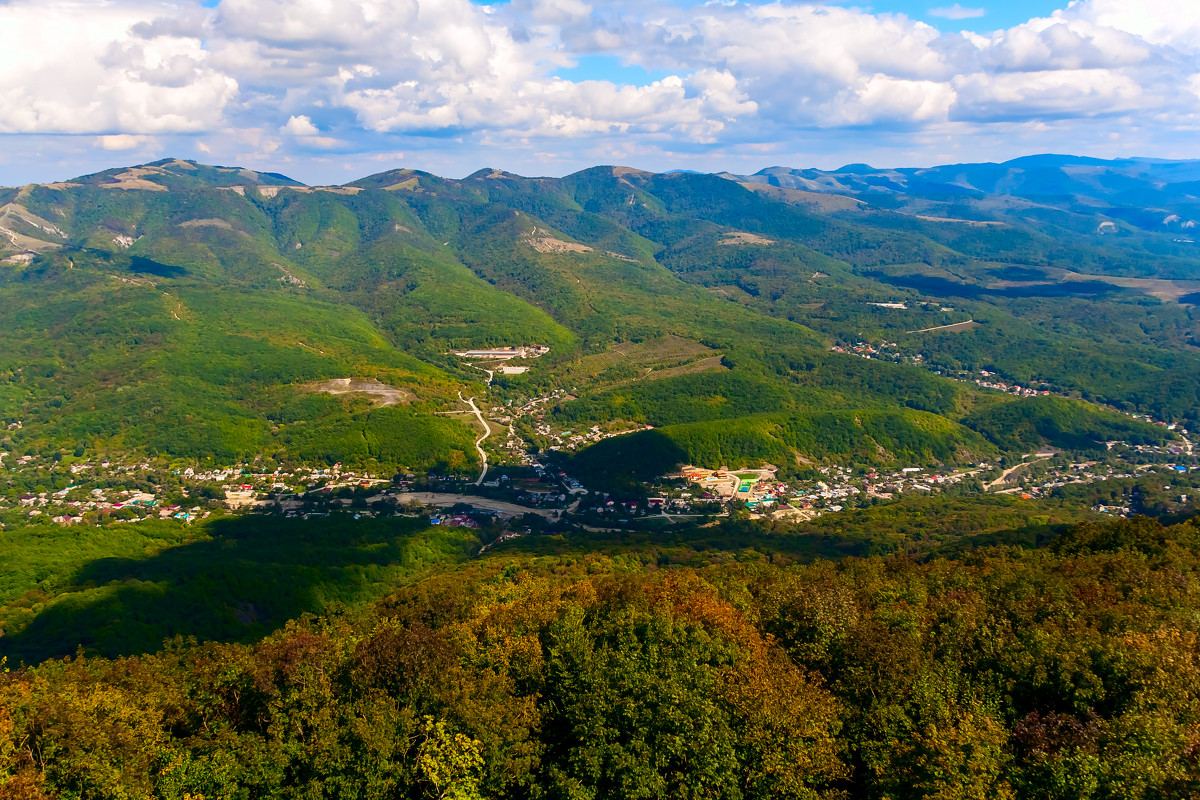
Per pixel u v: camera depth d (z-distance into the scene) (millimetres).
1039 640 72750
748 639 78312
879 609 88062
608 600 92312
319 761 60719
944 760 55250
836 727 64562
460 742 61031
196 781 59625
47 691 65562
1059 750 56344
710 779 60312
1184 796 49625
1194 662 66500
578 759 63031
